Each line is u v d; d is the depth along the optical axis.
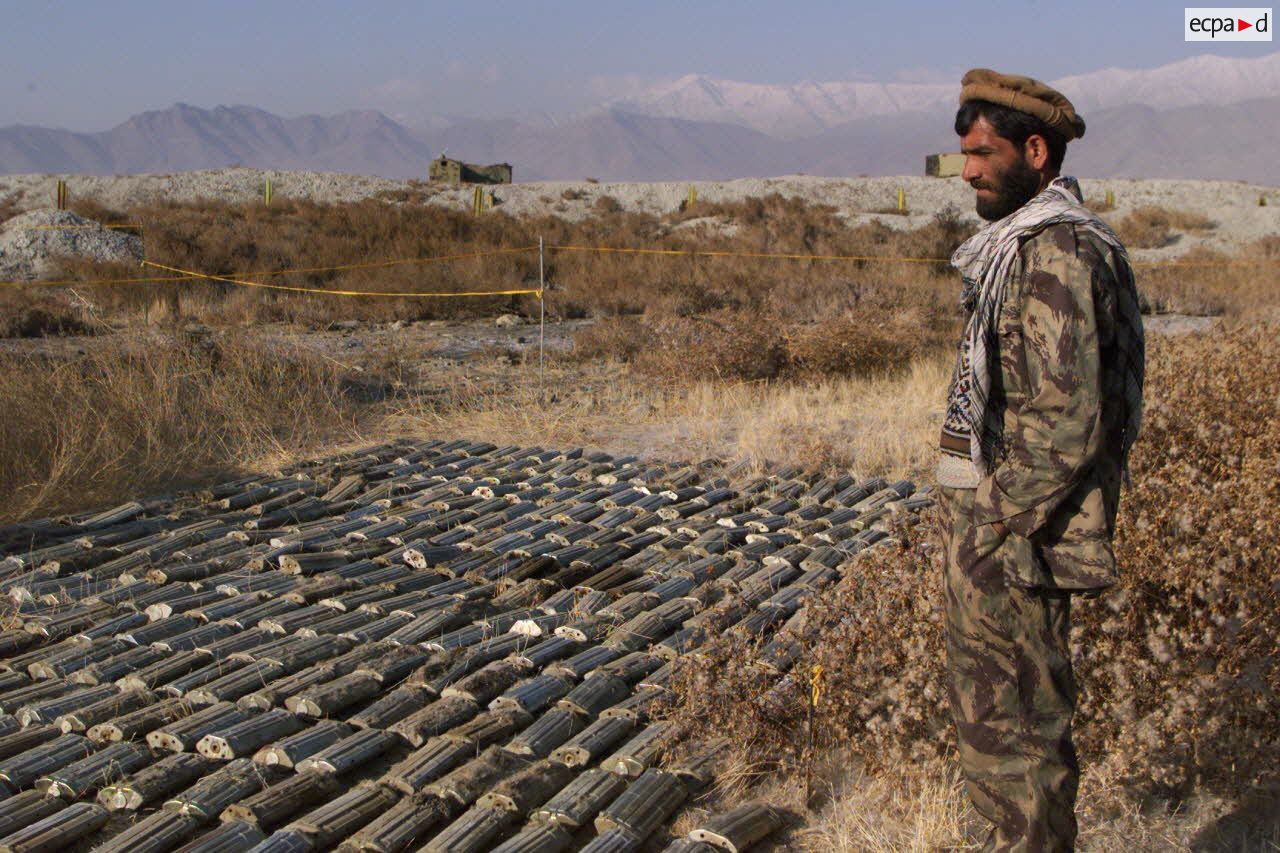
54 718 3.89
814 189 37.50
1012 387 2.33
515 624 4.65
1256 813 3.13
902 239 27.83
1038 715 2.41
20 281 20.06
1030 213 2.31
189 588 5.14
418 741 3.72
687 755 3.53
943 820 3.06
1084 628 3.23
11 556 5.58
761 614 4.66
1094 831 3.07
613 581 5.23
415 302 18.95
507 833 3.23
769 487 7.09
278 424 8.77
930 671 3.29
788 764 3.48
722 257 25.50
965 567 2.41
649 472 7.31
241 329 12.95
